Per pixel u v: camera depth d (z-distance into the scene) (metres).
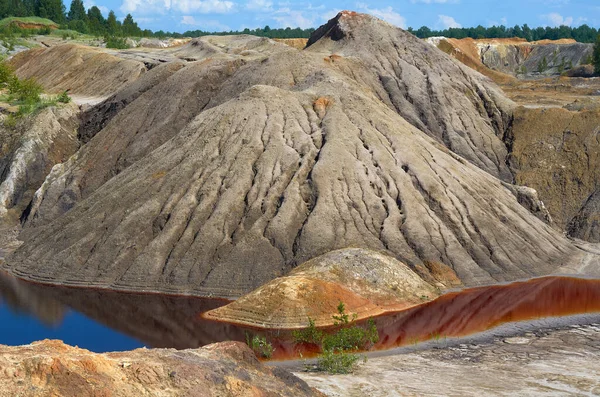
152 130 64.75
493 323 37.97
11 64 114.19
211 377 19.83
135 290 44.56
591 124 67.62
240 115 56.00
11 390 17.09
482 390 26.62
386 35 80.62
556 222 60.69
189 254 45.91
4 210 62.03
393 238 46.59
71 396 17.53
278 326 36.50
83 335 35.66
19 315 39.41
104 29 167.62
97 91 93.31
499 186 57.22
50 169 66.62
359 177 50.56
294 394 21.33
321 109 57.78
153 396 18.56
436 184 51.47
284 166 51.03
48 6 176.38
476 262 47.28
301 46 135.38
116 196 51.72
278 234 45.94
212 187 49.84
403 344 34.28
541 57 149.25
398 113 70.00
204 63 71.88
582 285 45.84
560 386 27.44
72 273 47.12
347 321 36.03
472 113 71.69
